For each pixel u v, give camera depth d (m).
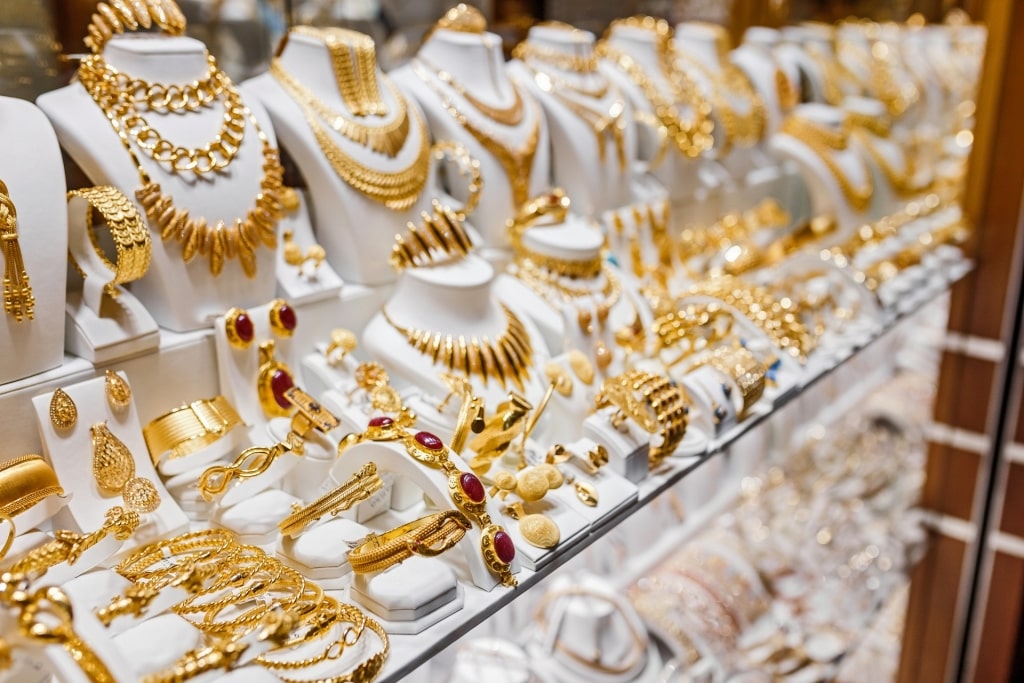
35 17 0.91
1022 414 1.82
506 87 1.26
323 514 0.80
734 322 1.28
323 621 0.72
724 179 1.67
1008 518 1.88
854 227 1.73
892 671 1.74
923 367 1.82
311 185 1.05
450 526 0.77
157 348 0.87
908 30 2.24
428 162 1.13
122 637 0.69
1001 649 1.95
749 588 1.44
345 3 1.22
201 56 0.93
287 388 0.93
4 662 0.58
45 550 0.71
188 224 0.88
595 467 0.95
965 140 1.90
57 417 0.78
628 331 1.17
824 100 1.93
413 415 0.89
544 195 1.19
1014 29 1.68
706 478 1.26
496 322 1.05
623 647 1.18
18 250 0.77
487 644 1.02
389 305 1.02
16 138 0.79
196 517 0.86
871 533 1.73
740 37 1.87
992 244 1.77
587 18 1.55
